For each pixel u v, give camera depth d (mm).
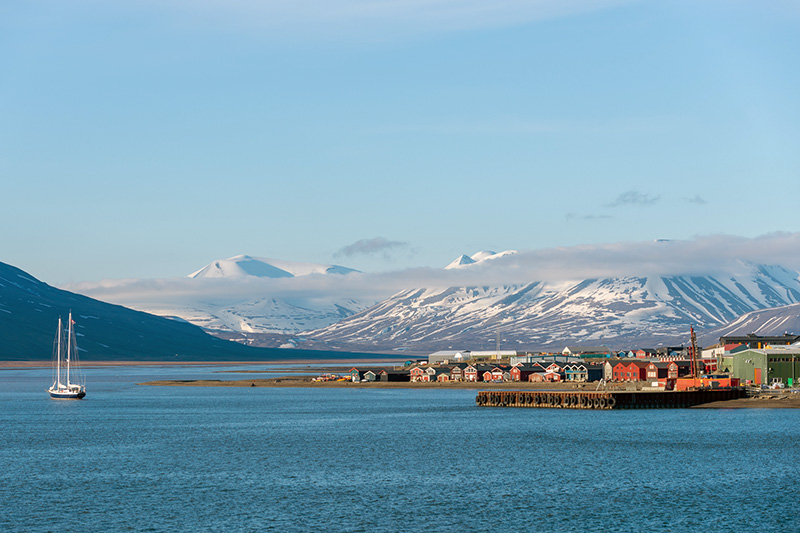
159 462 154250
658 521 108500
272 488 129000
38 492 126875
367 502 119312
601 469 142750
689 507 115312
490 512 113438
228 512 114000
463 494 123938
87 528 106625
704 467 143750
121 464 152375
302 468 146500
